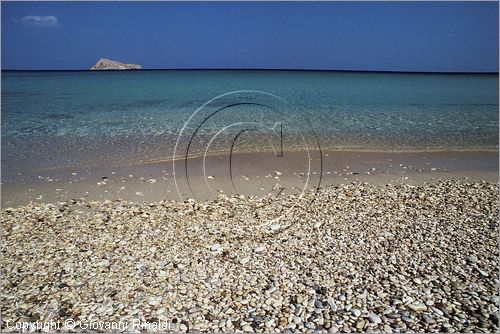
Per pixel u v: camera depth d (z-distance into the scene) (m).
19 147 11.53
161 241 6.02
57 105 18.83
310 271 5.25
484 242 6.12
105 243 5.94
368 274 5.18
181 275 5.11
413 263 5.47
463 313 4.45
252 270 5.25
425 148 12.34
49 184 8.62
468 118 17.45
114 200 7.71
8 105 18.56
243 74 53.00
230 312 4.39
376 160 10.91
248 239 6.14
